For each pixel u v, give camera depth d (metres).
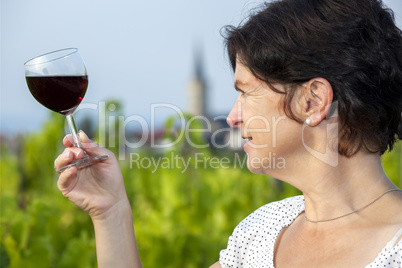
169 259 4.38
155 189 4.99
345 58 1.82
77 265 3.97
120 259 2.22
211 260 4.45
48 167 6.16
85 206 2.21
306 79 1.85
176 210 4.76
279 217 2.20
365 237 1.84
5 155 6.95
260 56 1.88
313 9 1.87
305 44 1.85
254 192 5.60
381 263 1.72
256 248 2.18
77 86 2.22
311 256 1.95
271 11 1.93
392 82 1.86
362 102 1.83
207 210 4.75
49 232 4.44
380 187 1.90
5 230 3.85
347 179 1.91
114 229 2.23
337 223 1.92
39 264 3.81
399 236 1.75
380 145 1.89
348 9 1.85
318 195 1.95
